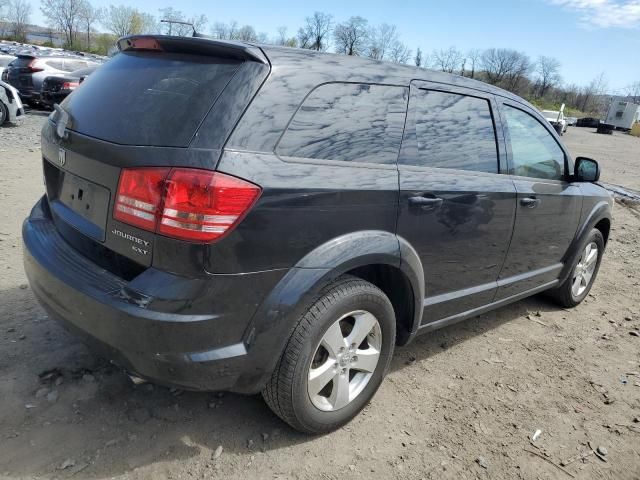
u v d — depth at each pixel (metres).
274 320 2.15
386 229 2.52
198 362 2.03
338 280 2.42
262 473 2.32
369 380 2.69
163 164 1.95
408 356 3.48
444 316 3.13
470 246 3.07
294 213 2.12
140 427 2.51
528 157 3.58
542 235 3.72
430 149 2.81
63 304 2.22
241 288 2.05
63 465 2.23
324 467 2.39
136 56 2.49
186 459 2.35
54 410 2.55
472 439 2.70
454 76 3.09
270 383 2.31
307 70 2.29
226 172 1.95
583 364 3.61
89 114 2.35
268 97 2.13
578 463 2.61
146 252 1.99
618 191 11.82
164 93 2.17
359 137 2.46
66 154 2.37
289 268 2.17
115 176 2.06
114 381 2.81
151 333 1.97
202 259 1.93
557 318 4.38
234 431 2.56
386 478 2.37
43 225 2.62
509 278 3.58
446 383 3.20
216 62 2.21
